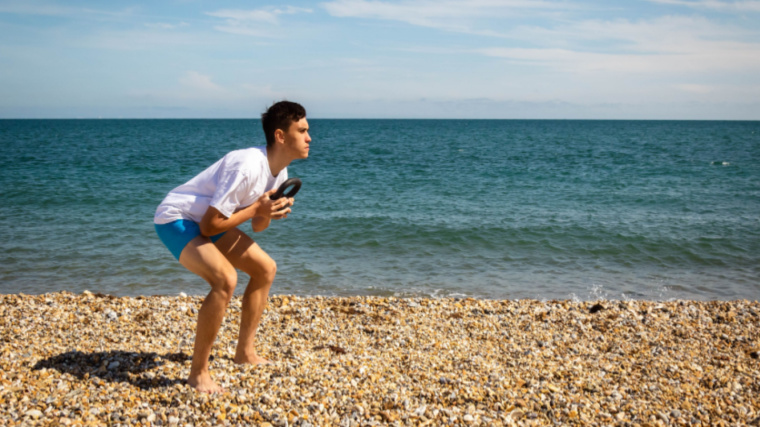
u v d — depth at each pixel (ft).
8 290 27.27
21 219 45.42
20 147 147.95
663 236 41.42
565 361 15.08
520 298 27.53
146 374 12.26
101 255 33.83
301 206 55.01
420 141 217.56
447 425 11.00
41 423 10.05
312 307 20.97
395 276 31.12
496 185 75.10
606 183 78.02
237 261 12.30
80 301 20.53
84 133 274.77
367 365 14.10
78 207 51.70
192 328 17.51
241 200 11.07
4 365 12.65
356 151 151.23
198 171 86.74
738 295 28.35
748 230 43.91
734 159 122.21
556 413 11.64
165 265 31.83
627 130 391.24
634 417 11.57
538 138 249.14
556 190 70.23
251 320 13.20
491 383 13.01
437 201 59.77
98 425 10.18
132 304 20.29
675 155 135.95
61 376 12.19
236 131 330.13
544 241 40.04
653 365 14.64
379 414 11.26
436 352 15.99
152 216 47.52
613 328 18.66
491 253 36.81
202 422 10.57
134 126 469.57
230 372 12.71
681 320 19.53
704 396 12.66
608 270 33.06
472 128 454.40
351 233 41.96
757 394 12.89
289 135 11.34
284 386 12.18
